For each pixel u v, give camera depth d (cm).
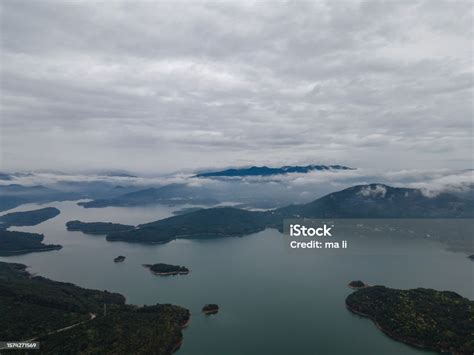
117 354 16662
